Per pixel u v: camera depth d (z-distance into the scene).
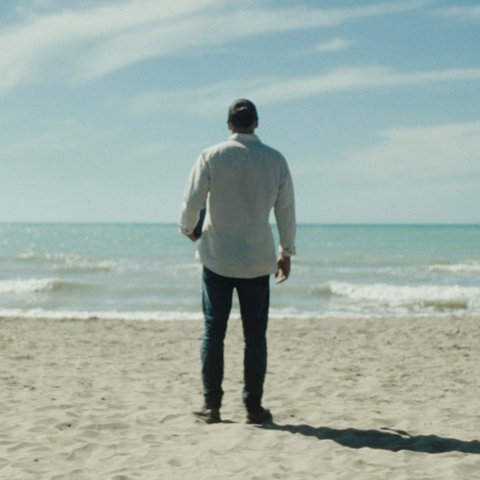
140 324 12.42
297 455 3.74
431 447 4.00
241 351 9.09
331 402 5.54
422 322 12.67
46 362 7.95
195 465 3.54
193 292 20.73
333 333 11.16
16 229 149.38
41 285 21.17
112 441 4.13
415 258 39.09
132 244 60.12
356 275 27.52
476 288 20.31
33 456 3.75
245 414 4.95
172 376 6.99
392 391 6.10
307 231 127.88
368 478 3.29
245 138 4.20
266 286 4.31
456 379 6.81
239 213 4.15
